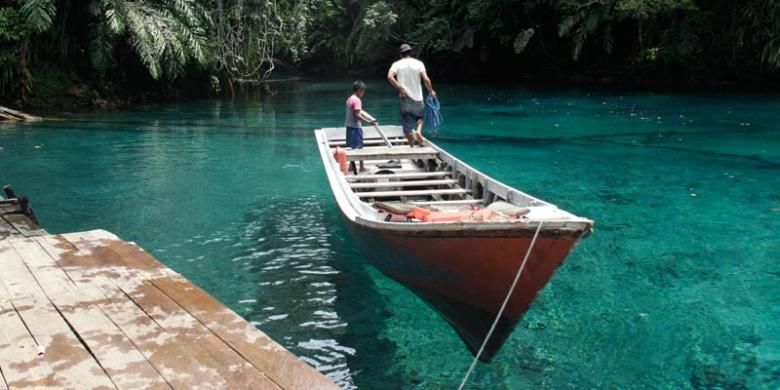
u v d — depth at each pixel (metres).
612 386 5.19
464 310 5.63
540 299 6.87
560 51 33.22
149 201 10.59
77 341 3.85
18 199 8.01
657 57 26.70
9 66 21.62
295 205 10.33
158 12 22.97
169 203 10.47
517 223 4.59
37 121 19.77
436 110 10.55
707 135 16.47
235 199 10.71
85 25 23.19
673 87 27.92
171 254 8.12
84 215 9.80
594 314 6.49
